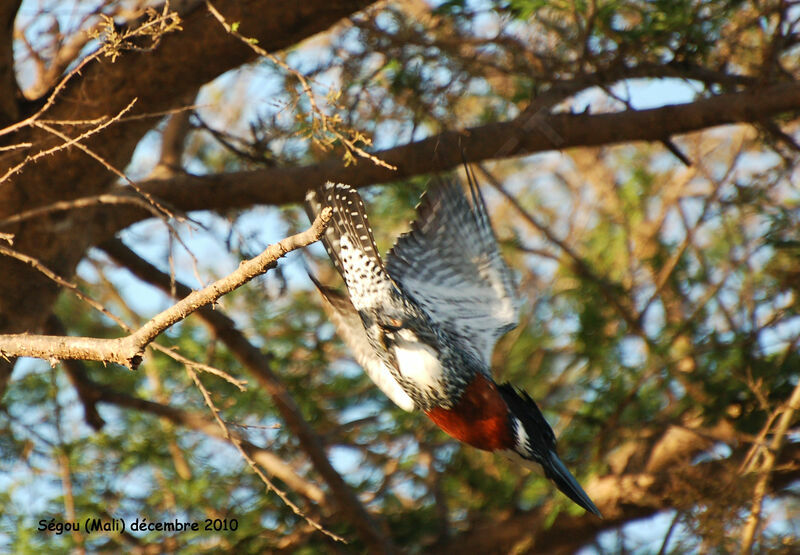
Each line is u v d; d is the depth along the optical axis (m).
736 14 10.52
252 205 10.87
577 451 11.48
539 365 12.12
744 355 10.67
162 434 11.87
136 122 9.17
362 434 12.56
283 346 12.96
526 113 10.08
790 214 10.95
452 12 10.38
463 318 7.81
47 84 9.95
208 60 8.74
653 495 11.15
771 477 9.70
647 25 10.02
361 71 10.44
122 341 5.16
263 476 7.27
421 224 7.83
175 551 10.98
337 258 7.36
